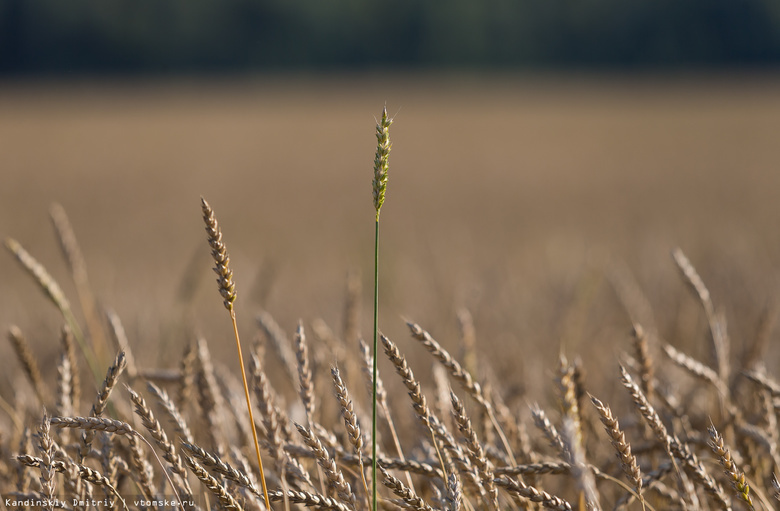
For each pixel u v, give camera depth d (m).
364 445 5.78
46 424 4.68
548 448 7.96
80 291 9.56
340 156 119.38
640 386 6.60
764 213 46.19
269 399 5.35
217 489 4.44
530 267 26.84
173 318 11.99
